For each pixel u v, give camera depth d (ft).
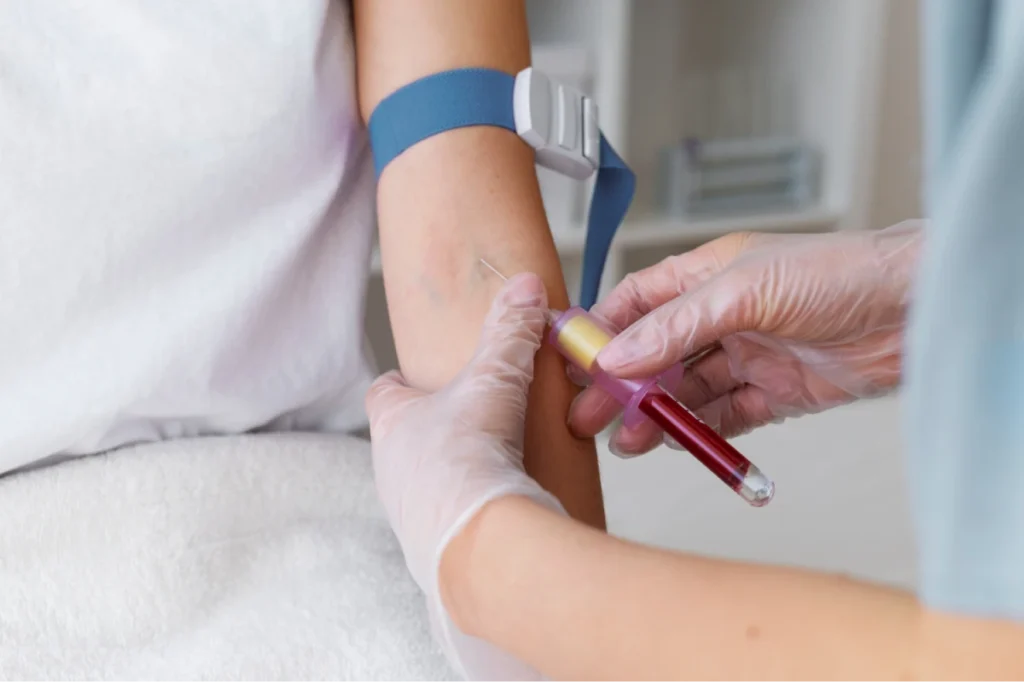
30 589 1.91
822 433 3.73
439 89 2.14
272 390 2.26
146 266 2.04
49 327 2.00
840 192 6.59
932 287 0.78
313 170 2.16
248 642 1.89
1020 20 0.70
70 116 1.93
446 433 1.77
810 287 2.07
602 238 2.48
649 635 1.23
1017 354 0.78
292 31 2.00
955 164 0.77
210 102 1.98
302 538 2.13
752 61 7.09
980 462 0.80
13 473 2.12
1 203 1.91
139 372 2.05
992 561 0.81
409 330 2.18
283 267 2.14
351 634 1.92
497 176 2.17
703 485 3.44
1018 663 0.88
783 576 1.19
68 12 1.95
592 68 5.61
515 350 1.93
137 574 1.94
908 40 6.84
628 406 2.01
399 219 2.18
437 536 1.60
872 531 3.14
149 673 1.86
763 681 1.12
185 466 2.08
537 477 2.07
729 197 6.61
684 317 2.02
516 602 1.40
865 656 1.06
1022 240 0.76
